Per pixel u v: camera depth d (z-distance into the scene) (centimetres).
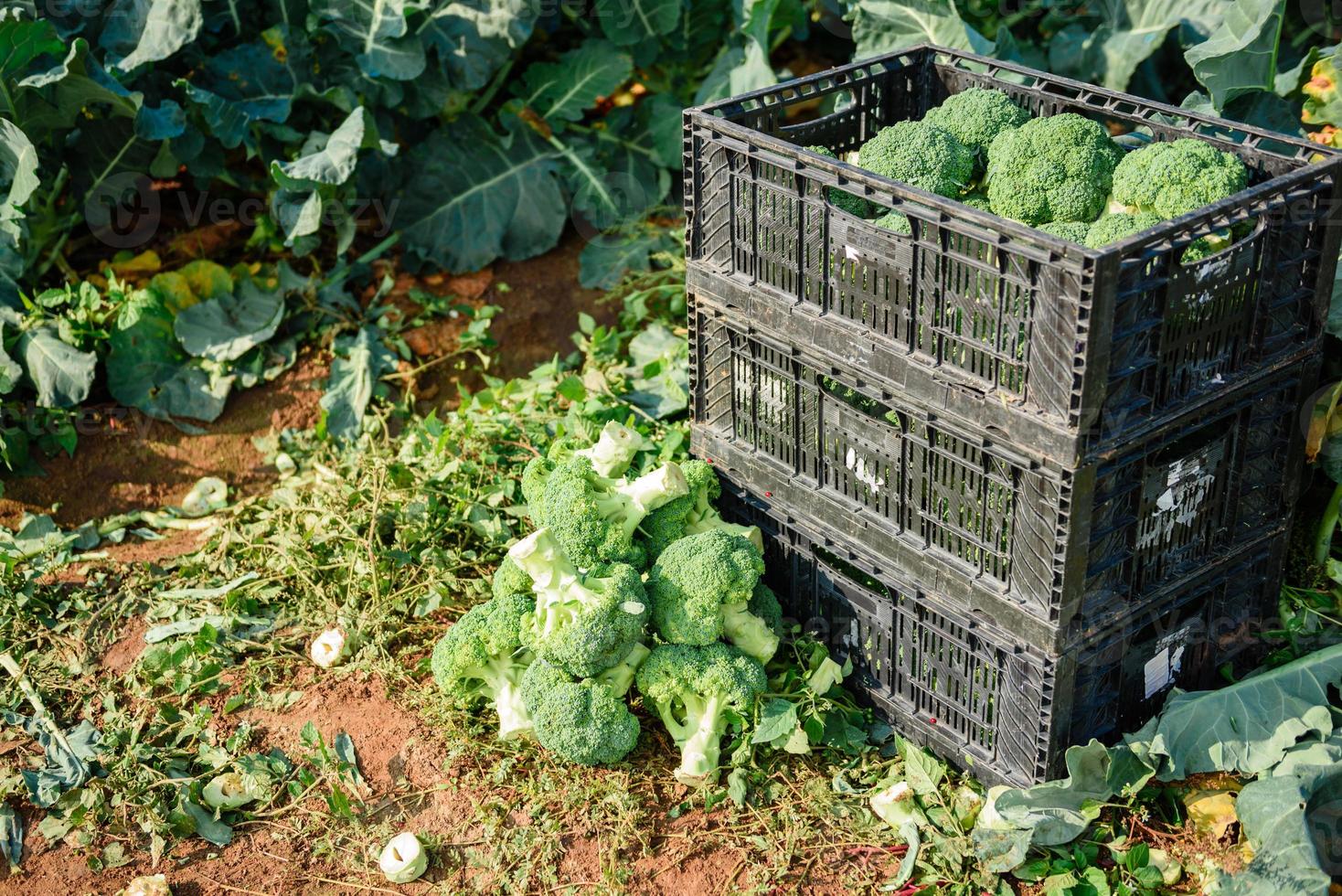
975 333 233
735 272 258
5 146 309
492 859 248
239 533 292
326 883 247
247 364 319
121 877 250
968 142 265
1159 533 241
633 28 346
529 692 252
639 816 250
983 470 237
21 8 314
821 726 254
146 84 324
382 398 318
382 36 328
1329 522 270
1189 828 244
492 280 339
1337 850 239
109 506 306
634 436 265
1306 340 243
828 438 254
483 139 346
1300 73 292
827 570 261
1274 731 245
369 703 266
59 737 262
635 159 354
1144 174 245
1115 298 223
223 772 258
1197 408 235
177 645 271
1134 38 321
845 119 278
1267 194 231
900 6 318
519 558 247
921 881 243
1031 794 242
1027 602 238
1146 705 254
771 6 333
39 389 306
